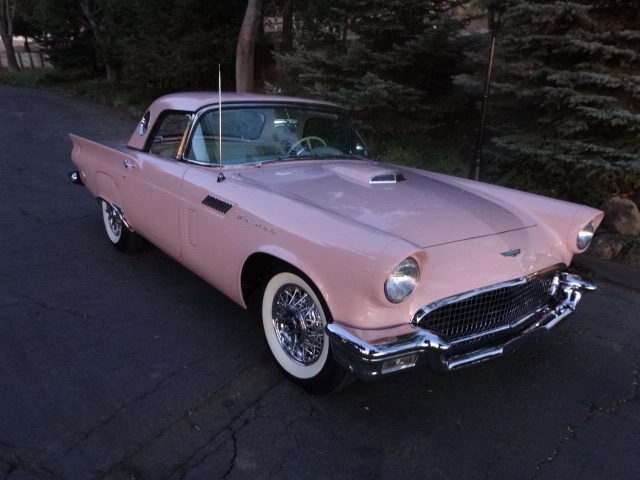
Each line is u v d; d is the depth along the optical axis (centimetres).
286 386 301
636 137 610
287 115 401
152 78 1434
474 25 1102
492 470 241
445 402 292
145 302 398
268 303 310
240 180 331
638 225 539
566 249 321
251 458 243
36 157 897
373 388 303
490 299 273
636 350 354
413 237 265
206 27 1361
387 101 787
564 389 307
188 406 279
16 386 287
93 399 280
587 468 244
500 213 317
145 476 229
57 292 406
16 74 2500
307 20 942
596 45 569
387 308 244
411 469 240
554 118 640
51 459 236
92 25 1980
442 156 775
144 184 407
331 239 253
